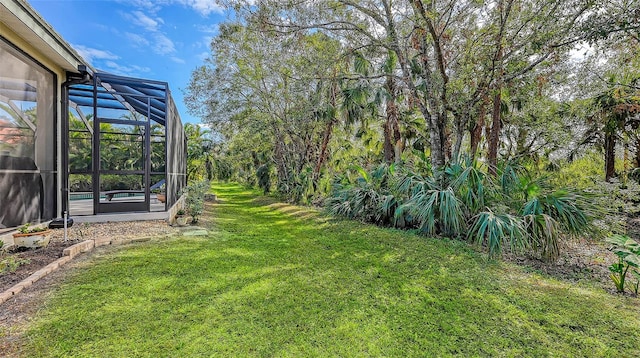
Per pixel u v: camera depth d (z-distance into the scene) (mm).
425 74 6289
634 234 5293
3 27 4031
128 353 1997
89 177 8750
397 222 6309
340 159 11992
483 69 5582
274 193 14664
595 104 7406
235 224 6906
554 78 6340
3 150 4191
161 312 2529
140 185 7805
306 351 2088
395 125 8352
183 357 1979
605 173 8984
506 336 2336
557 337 2330
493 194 5016
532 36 5082
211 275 3408
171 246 4547
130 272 3357
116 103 7844
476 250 4605
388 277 3514
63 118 5641
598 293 3119
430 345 2197
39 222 4980
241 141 16109
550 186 4793
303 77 7785
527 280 3455
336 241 5250
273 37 6961
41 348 2004
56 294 2748
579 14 4648
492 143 6336
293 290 3078
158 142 7906
